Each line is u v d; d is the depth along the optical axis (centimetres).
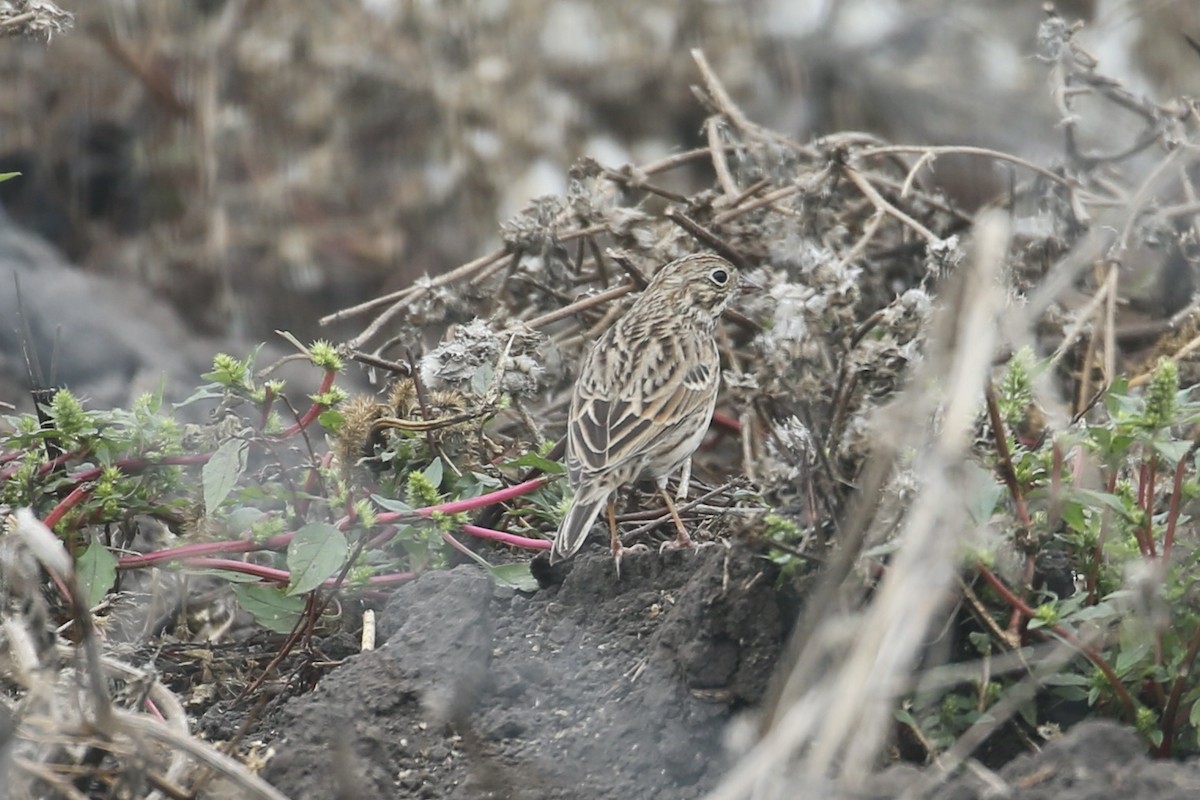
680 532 1003
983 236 682
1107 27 2108
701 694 860
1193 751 826
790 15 2388
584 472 1020
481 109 2244
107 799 805
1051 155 1652
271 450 1019
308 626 957
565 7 2339
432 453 1066
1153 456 834
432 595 936
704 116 2353
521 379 1115
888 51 2331
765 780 643
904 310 932
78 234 2123
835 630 653
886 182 1373
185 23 2198
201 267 2081
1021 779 743
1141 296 1352
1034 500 865
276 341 2058
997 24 2358
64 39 2159
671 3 2373
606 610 944
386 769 845
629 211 1338
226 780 792
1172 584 820
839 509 834
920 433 809
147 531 1159
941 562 620
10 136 2134
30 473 970
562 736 859
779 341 909
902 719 799
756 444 1248
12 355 1658
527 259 1358
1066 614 826
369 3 2280
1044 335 1273
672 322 1152
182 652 997
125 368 1705
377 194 2198
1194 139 1253
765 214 1345
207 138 2150
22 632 826
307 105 2206
